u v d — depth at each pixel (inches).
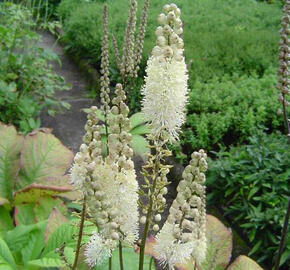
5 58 40.2
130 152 12.0
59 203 23.7
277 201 27.8
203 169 11.8
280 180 28.9
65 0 77.0
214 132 36.3
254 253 27.2
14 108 37.6
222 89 41.3
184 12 67.2
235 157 31.8
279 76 17.4
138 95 42.9
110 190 11.9
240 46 51.7
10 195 24.7
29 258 20.1
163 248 12.5
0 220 23.4
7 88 36.9
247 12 71.3
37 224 21.3
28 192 23.3
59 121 45.2
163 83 11.5
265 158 30.7
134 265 18.7
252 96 40.5
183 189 11.9
